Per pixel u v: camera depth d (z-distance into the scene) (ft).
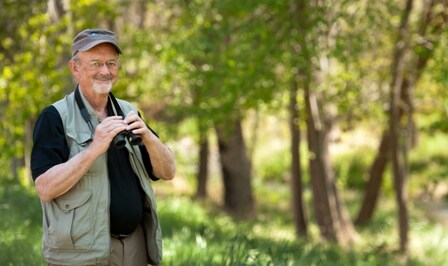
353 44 48.60
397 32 56.34
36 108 46.55
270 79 52.26
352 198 109.19
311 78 52.49
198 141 69.05
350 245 63.26
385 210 95.40
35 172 14.20
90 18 49.39
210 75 51.93
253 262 24.57
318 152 62.23
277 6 47.80
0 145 45.75
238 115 60.03
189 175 109.91
